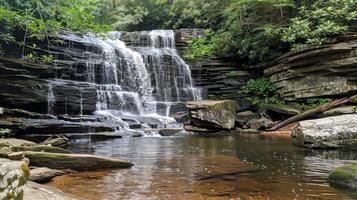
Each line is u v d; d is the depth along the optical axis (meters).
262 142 11.51
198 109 15.23
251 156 8.71
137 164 7.75
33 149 7.82
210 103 15.48
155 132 14.23
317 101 15.93
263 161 8.00
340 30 14.87
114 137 12.95
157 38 23.72
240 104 18.91
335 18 15.56
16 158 6.57
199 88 20.64
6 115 12.70
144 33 23.97
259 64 19.53
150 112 18.70
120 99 17.44
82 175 6.60
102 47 18.64
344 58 15.00
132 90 19.06
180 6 28.11
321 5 16.69
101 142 11.84
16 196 2.64
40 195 4.20
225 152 9.43
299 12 17.25
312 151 9.39
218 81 20.69
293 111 15.70
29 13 10.20
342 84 15.08
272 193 5.30
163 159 8.40
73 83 15.76
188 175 6.61
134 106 18.09
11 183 2.63
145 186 5.80
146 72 20.00
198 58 21.92
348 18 14.86
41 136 11.84
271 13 18.84
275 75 18.19
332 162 7.76
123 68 19.02
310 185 5.75
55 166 6.87
